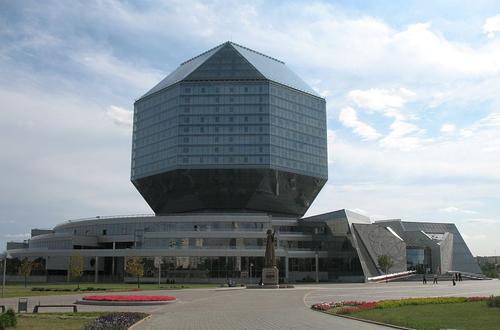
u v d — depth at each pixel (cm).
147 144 17262
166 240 12594
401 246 13950
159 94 17262
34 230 17750
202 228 12888
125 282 11588
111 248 13575
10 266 13212
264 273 8469
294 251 12962
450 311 3669
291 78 18162
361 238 13175
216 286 9006
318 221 14088
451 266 17350
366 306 3994
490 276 16588
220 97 16462
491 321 3003
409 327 2767
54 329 2705
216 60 17112
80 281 11844
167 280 11238
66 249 13075
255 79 16575
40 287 8325
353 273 12850
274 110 16538
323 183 17525
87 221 14262
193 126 16288
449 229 18462
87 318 3381
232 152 16062
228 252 12119
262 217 13038
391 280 12562
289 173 16450
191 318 3366
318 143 17488
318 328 2762
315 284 10269
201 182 16075
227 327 2842
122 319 2998
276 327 2822
